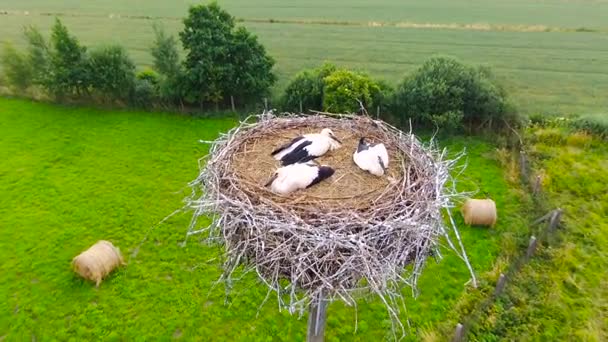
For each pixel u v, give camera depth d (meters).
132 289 9.55
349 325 8.77
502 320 8.57
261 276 5.39
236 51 16.30
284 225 5.02
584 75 21.67
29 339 8.49
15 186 12.77
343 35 28.19
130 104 17.59
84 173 13.46
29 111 17.31
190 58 16.48
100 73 16.98
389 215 5.25
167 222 11.47
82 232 11.10
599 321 8.72
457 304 9.05
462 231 11.00
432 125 15.25
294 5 36.31
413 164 6.26
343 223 5.10
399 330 8.66
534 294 9.16
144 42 26.77
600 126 14.49
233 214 5.42
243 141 6.74
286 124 7.31
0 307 9.09
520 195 12.16
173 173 13.51
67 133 15.77
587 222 11.13
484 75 15.42
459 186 12.65
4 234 10.96
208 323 8.86
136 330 8.69
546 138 14.42
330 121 7.49
